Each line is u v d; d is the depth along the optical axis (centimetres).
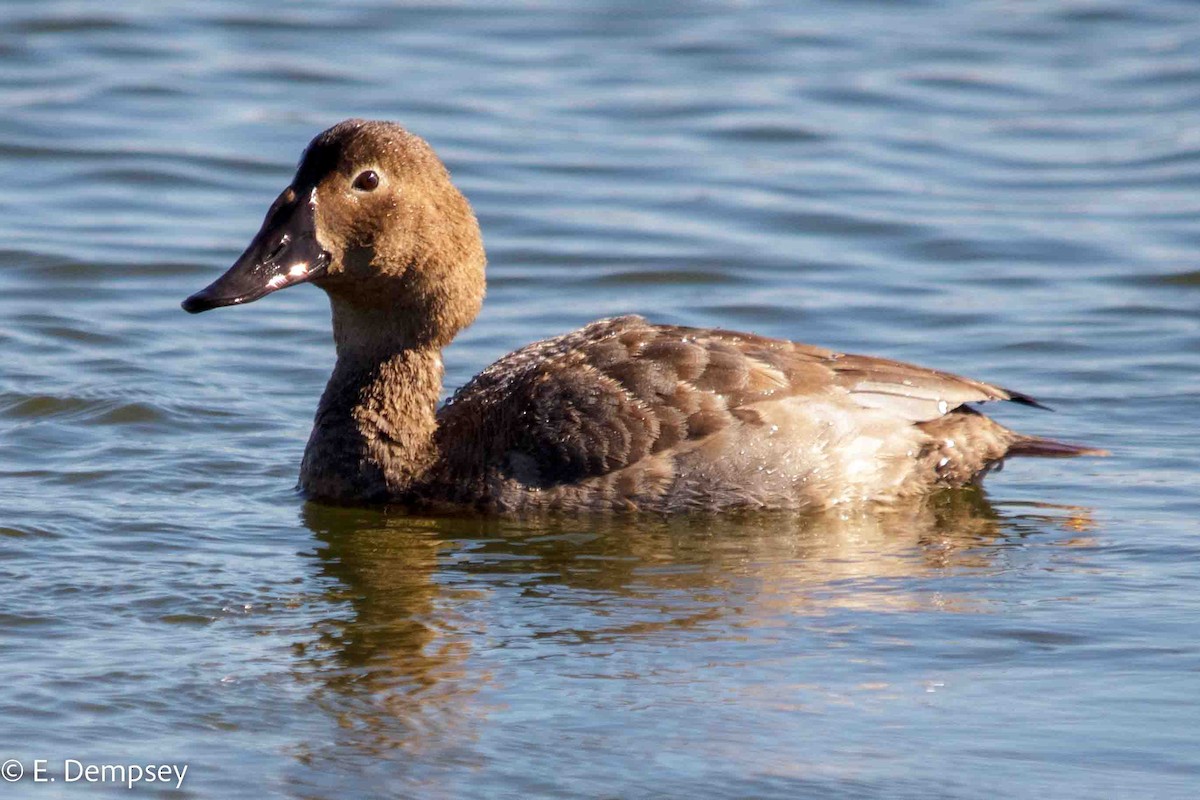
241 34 2706
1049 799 828
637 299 1820
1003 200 2133
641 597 1081
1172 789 835
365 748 873
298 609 1053
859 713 912
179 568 1117
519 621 1038
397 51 2664
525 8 2919
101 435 1402
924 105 2495
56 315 1706
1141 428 1465
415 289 1281
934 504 1289
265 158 2200
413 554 1164
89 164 2164
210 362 1606
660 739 883
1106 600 1075
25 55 2553
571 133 2339
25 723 886
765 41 2759
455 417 1289
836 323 1750
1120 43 2778
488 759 863
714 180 2184
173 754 864
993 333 1714
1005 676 958
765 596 1084
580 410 1244
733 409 1244
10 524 1180
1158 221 2050
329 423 1288
